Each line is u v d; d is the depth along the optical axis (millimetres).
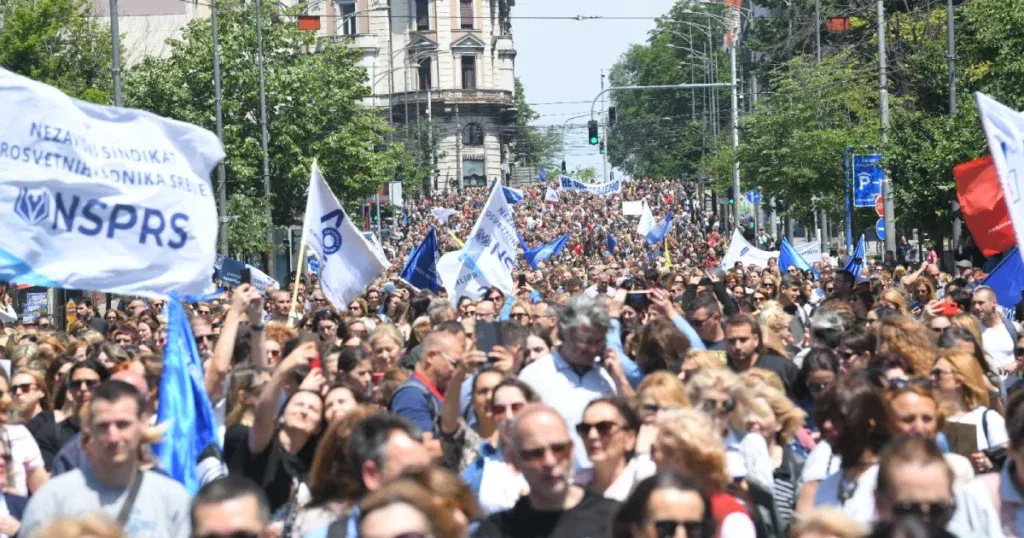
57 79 85938
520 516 13852
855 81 96375
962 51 77500
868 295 34469
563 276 64500
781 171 92812
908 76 100625
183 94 94312
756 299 40594
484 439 18625
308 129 95625
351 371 22203
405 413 20047
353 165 98312
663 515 11742
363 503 11180
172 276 19547
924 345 21719
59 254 19031
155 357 21359
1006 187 21531
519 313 32312
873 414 15734
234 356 23859
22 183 18844
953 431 18672
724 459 14289
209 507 11664
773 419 17047
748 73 166375
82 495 14484
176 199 19578
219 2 96812
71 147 19094
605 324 18609
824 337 25516
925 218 64875
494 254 44531
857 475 15844
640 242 128250
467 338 22766
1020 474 14000
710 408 16953
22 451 19422
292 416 17375
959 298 34469
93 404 14438
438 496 11398
